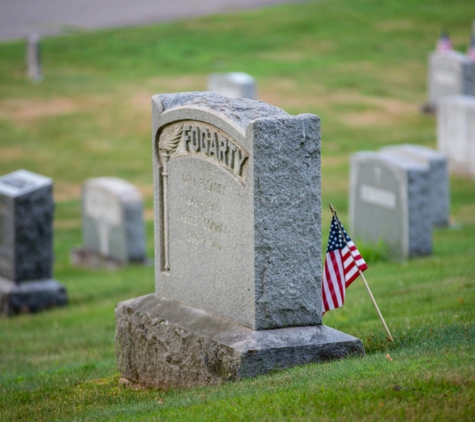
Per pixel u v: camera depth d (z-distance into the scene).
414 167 16.92
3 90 38.34
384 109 36.66
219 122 7.94
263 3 54.34
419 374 6.72
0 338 14.23
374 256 17.30
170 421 6.61
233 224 7.92
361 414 6.09
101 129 34.03
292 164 7.62
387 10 52.88
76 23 49.34
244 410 6.46
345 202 24.89
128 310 9.19
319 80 40.66
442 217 20.95
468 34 47.91
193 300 8.66
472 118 25.02
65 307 16.84
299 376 7.16
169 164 8.93
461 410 5.95
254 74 41.31
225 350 7.69
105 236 21.55
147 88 38.78
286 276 7.77
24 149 31.95
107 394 8.83
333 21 50.56
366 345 8.80
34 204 16.59
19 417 8.27
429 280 13.58
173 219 8.93
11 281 16.77
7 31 47.44
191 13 51.88
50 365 11.80
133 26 48.72
